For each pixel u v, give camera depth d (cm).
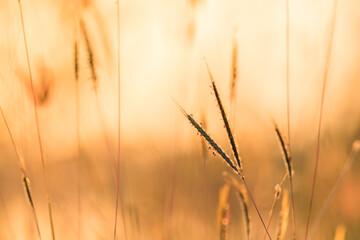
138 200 128
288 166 99
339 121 161
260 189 134
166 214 117
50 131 115
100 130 119
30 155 115
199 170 126
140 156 145
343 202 130
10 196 117
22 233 114
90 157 118
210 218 122
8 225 113
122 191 117
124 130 146
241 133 157
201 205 123
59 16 108
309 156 149
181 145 125
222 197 103
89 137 119
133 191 129
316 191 138
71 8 105
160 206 126
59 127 116
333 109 162
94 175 118
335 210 130
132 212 116
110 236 114
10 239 113
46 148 116
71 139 117
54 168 117
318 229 126
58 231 115
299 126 154
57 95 111
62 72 112
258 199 130
